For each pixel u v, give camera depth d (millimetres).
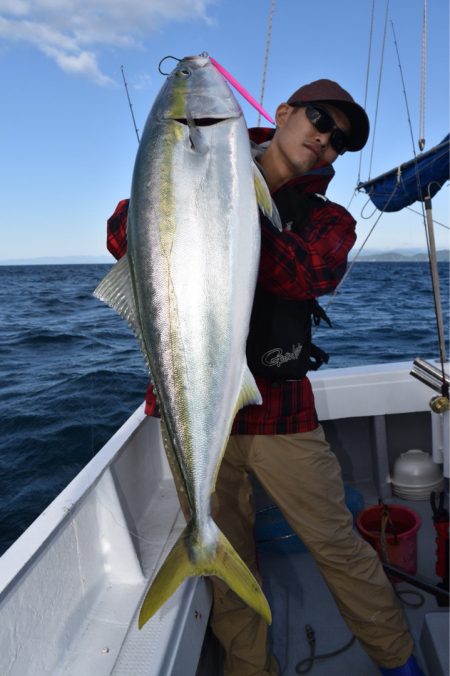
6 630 1365
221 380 1334
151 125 1332
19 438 6184
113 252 1752
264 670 1931
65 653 1584
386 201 2982
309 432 1849
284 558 2725
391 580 2496
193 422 1369
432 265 2316
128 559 1920
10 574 1398
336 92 1561
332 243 1594
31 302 25078
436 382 2393
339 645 2180
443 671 1811
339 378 3057
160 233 1308
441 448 2785
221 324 1315
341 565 1846
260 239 1356
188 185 1292
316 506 1838
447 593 2184
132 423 2508
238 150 1296
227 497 1988
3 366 10359
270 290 1527
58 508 1714
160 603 1409
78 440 6027
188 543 1438
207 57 1407
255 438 1837
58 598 1605
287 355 1752
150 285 1332
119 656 1550
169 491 2615
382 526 2457
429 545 2752
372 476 3314
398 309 18625
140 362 9938
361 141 1649
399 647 1852
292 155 1636
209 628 2121
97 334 14055
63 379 8891
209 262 1298
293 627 2291
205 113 1293
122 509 1955
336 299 23438
